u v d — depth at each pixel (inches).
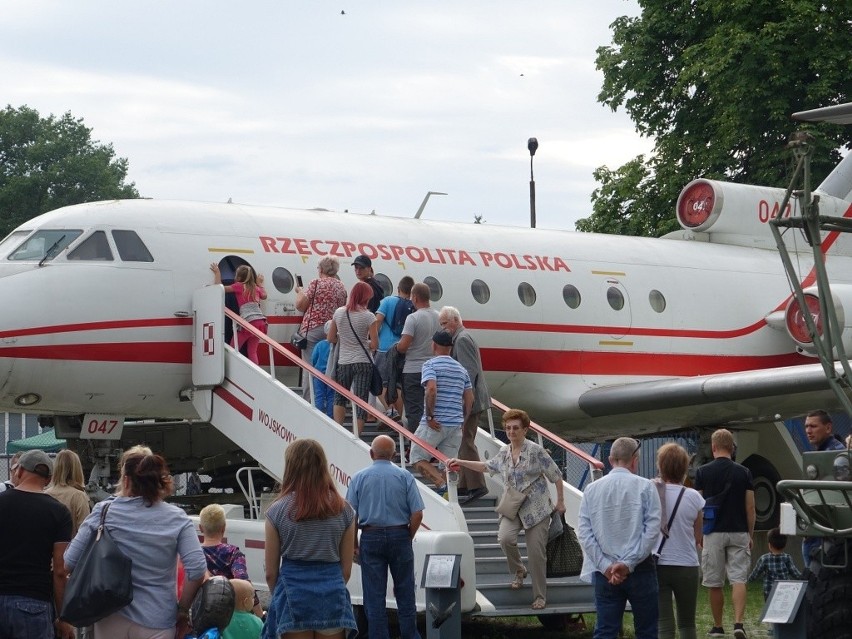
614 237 780.0
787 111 1129.4
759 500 757.9
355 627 296.8
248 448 512.7
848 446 297.3
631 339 734.5
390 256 637.3
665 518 366.0
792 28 1091.3
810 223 278.7
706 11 1168.2
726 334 781.9
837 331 275.4
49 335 526.9
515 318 679.1
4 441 1206.3
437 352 455.8
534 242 721.6
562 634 478.3
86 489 587.2
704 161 1159.0
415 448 459.5
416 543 406.9
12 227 2273.6
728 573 435.2
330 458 468.8
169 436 633.6
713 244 827.4
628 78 1221.1
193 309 556.4
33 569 283.0
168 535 274.2
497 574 448.1
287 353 495.8
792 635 289.9
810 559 335.9
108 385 545.3
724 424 746.2
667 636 370.3
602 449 917.2
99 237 555.2
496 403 524.1
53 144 2340.1
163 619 273.3
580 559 430.0
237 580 307.7
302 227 617.3
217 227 586.2
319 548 290.2
